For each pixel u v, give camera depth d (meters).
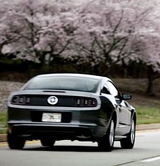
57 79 33.88
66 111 31.39
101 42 103.62
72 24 98.38
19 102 32.19
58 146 37.91
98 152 32.78
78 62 112.19
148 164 26.97
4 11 97.56
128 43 103.62
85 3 99.31
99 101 31.80
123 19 100.69
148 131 62.25
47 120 31.50
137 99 112.44
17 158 28.17
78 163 26.36
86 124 31.31
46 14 99.31
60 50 106.38
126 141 37.69
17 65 125.62
